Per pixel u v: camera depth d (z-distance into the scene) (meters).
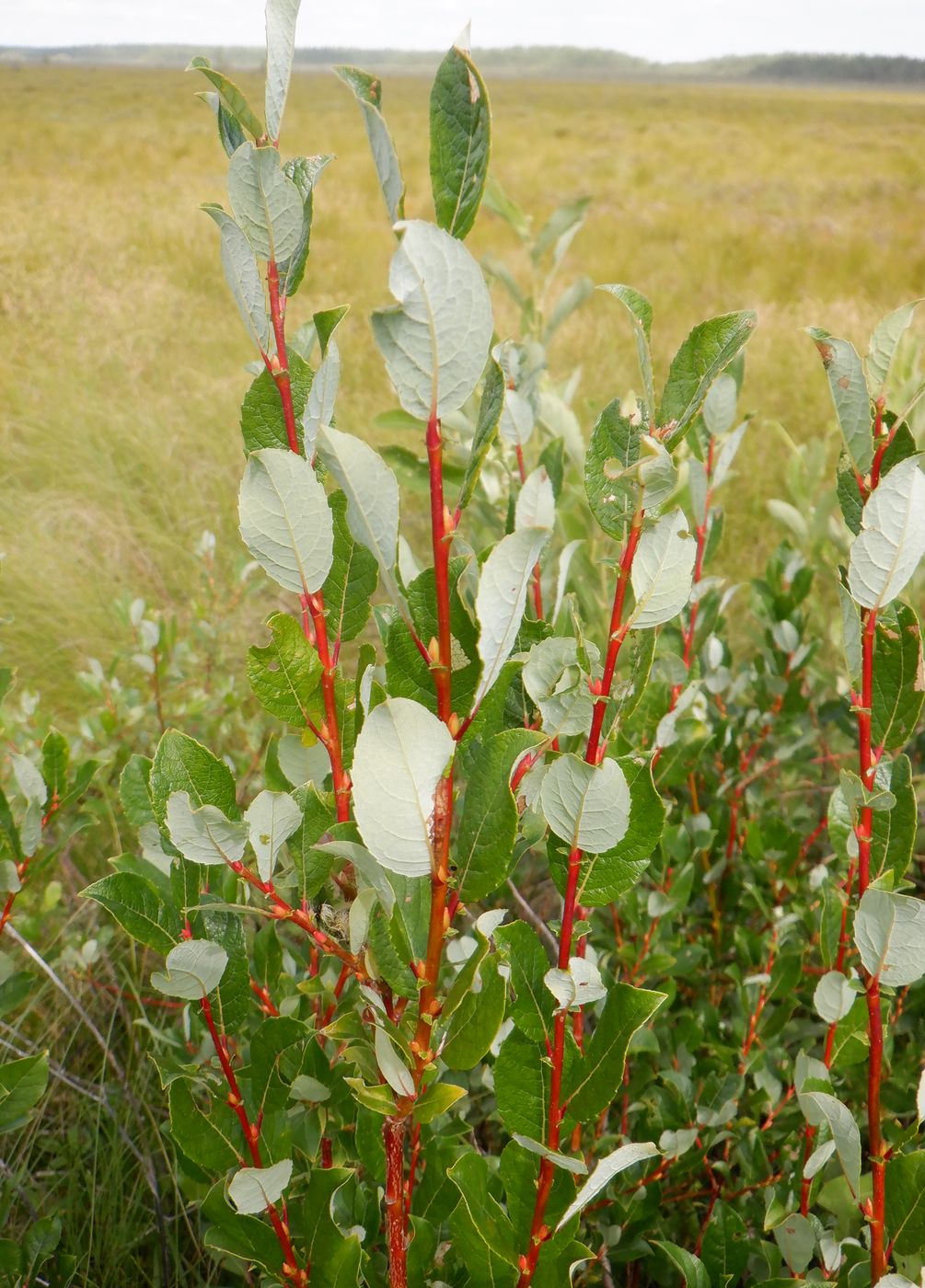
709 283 12.10
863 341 8.31
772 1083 1.70
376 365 7.27
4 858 1.44
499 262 2.58
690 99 67.31
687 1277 1.17
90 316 7.89
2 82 46.38
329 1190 0.92
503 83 105.31
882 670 0.96
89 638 3.94
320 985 0.98
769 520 5.20
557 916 2.46
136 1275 1.76
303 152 22.97
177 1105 0.98
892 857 0.99
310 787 0.89
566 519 2.12
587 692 0.82
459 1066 0.74
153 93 38.44
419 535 4.94
